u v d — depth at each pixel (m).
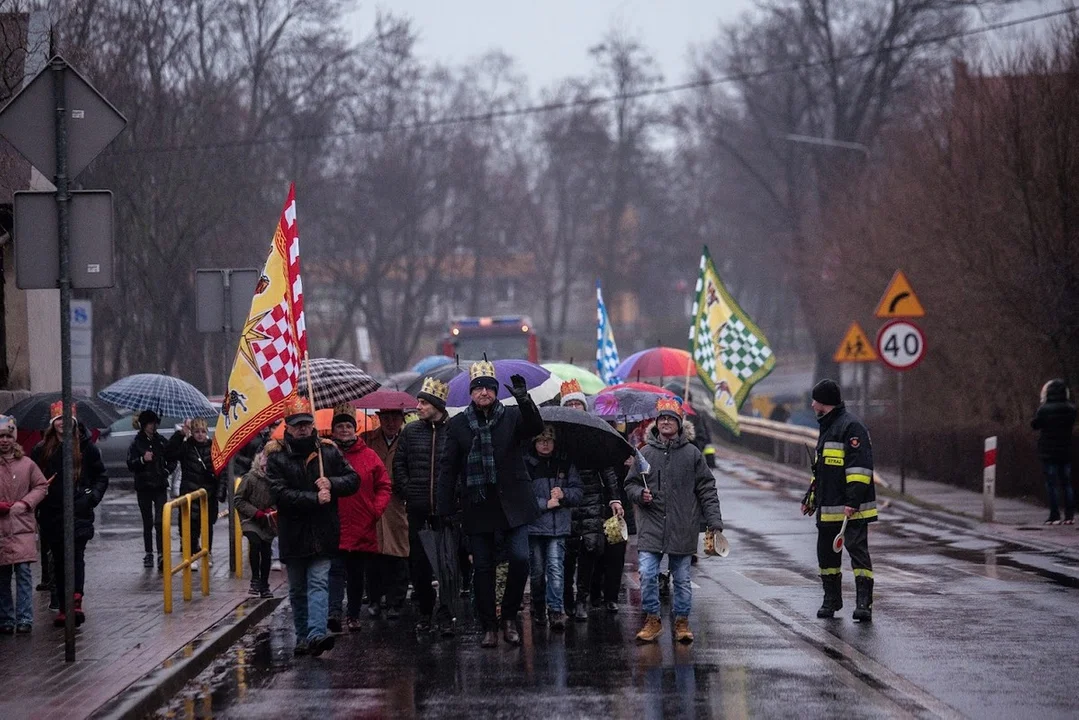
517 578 26.20
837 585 28.77
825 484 28.64
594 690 21.78
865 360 70.12
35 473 27.42
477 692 21.81
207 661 24.84
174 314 86.25
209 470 39.34
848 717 19.56
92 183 79.25
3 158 48.66
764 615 29.23
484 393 26.03
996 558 38.94
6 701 20.50
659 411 26.50
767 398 130.62
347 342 174.25
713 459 42.16
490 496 26.00
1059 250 57.16
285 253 30.64
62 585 28.12
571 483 27.86
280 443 25.81
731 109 158.50
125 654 24.41
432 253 162.00
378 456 29.61
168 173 84.00
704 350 47.16
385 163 139.75
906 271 72.56
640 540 26.31
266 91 103.81
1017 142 57.88
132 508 58.19
